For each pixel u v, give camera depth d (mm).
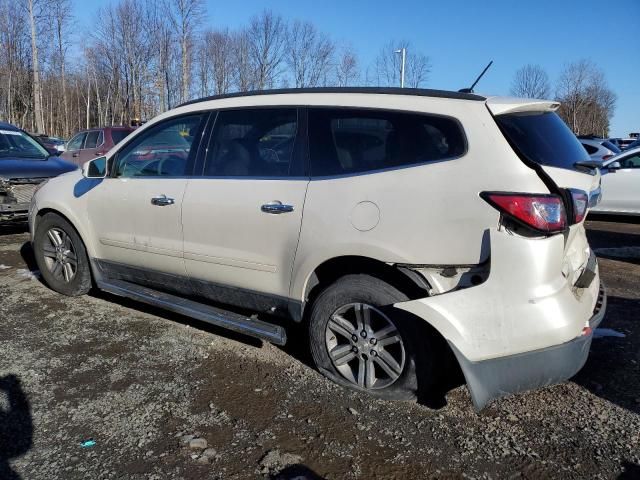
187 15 46469
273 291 3568
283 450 2764
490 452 2781
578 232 3291
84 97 55594
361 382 3291
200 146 3992
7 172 7344
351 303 3250
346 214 3172
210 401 3223
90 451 2729
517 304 2756
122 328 4328
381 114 3238
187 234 3928
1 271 5906
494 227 2768
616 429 3000
